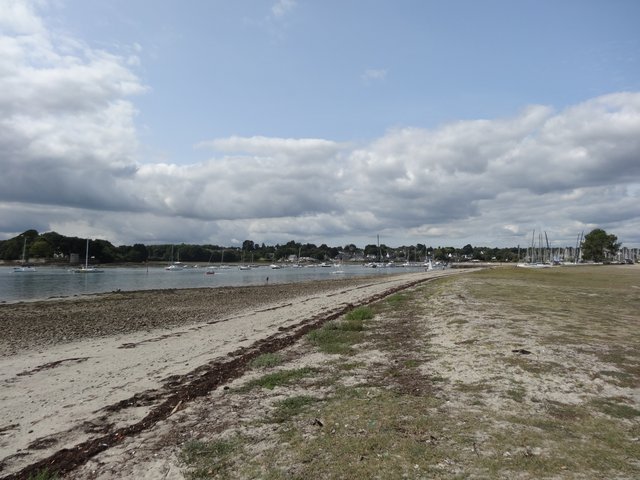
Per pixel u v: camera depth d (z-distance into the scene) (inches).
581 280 1807.3
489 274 2356.1
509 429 255.0
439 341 513.7
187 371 435.5
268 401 322.0
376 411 289.1
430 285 1573.6
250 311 1063.0
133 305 1246.3
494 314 706.8
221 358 490.3
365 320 725.9
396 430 256.4
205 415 297.4
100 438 269.0
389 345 508.1
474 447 231.1
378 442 240.2
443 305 858.1
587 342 483.5
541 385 338.0
